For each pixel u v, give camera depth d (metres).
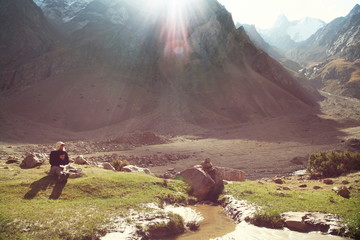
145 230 8.94
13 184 11.52
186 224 10.33
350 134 73.19
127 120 107.94
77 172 14.10
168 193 13.20
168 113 114.88
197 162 38.28
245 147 56.34
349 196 12.85
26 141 68.12
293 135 75.50
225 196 13.98
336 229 9.05
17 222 8.22
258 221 10.23
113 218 9.38
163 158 38.78
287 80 154.88
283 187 15.70
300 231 9.45
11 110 103.56
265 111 119.06
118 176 14.36
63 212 9.35
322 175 20.78
